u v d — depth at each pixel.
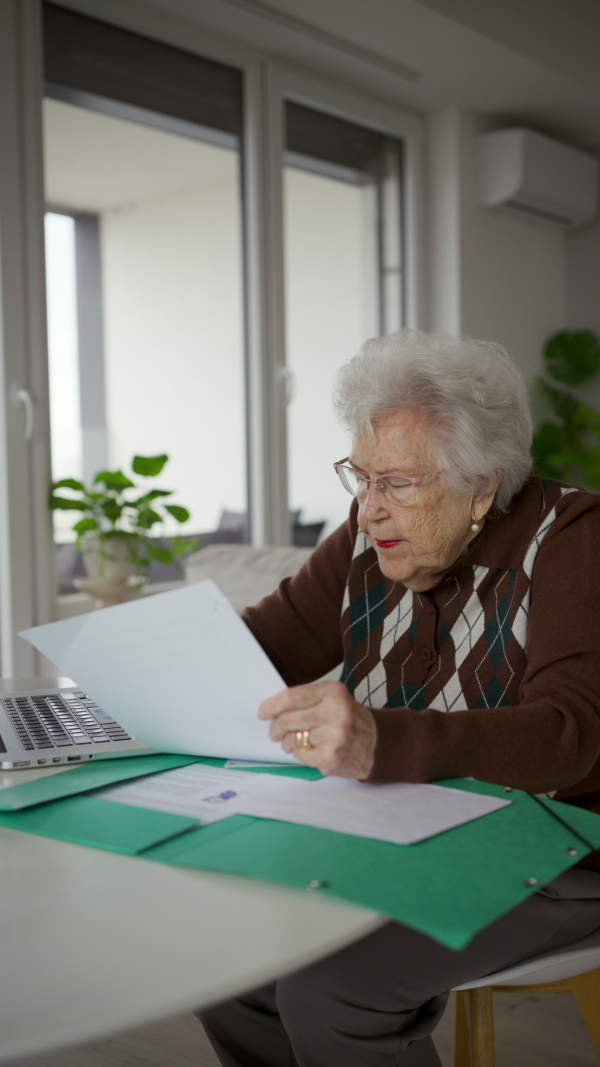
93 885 0.63
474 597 1.06
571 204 4.13
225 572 2.11
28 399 2.43
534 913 0.91
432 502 1.00
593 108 3.83
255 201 3.10
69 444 2.73
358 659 1.13
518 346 4.21
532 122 3.98
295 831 0.70
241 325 3.17
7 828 0.75
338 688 0.79
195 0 2.73
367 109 3.50
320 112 3.39
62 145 2.64
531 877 0.61
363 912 0.57
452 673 1.06
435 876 0.61
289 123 3.27
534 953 0.93
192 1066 1.50
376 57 3.24
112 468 2.91
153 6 2.76
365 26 2.99
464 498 1.01
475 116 3.84
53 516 2.56
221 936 0.55
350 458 1.06
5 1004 0.48
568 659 0.95
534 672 0.97
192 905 0.59
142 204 2.95
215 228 3.15
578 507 1.04
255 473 3.22
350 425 1.06
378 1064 0.83
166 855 0.67
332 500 3.30
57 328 2.68
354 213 3.54
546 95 3.66
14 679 1.36
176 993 0.49
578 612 0.97
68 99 2.62
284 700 0.79
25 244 2.46
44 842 0.71
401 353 1.03
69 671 0.90
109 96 2.72
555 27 3.40
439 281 3.83
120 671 0.86
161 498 2.92
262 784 0.83
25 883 0.64
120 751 0.93
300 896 0.60
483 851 0.66
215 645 0.79
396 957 0.83
